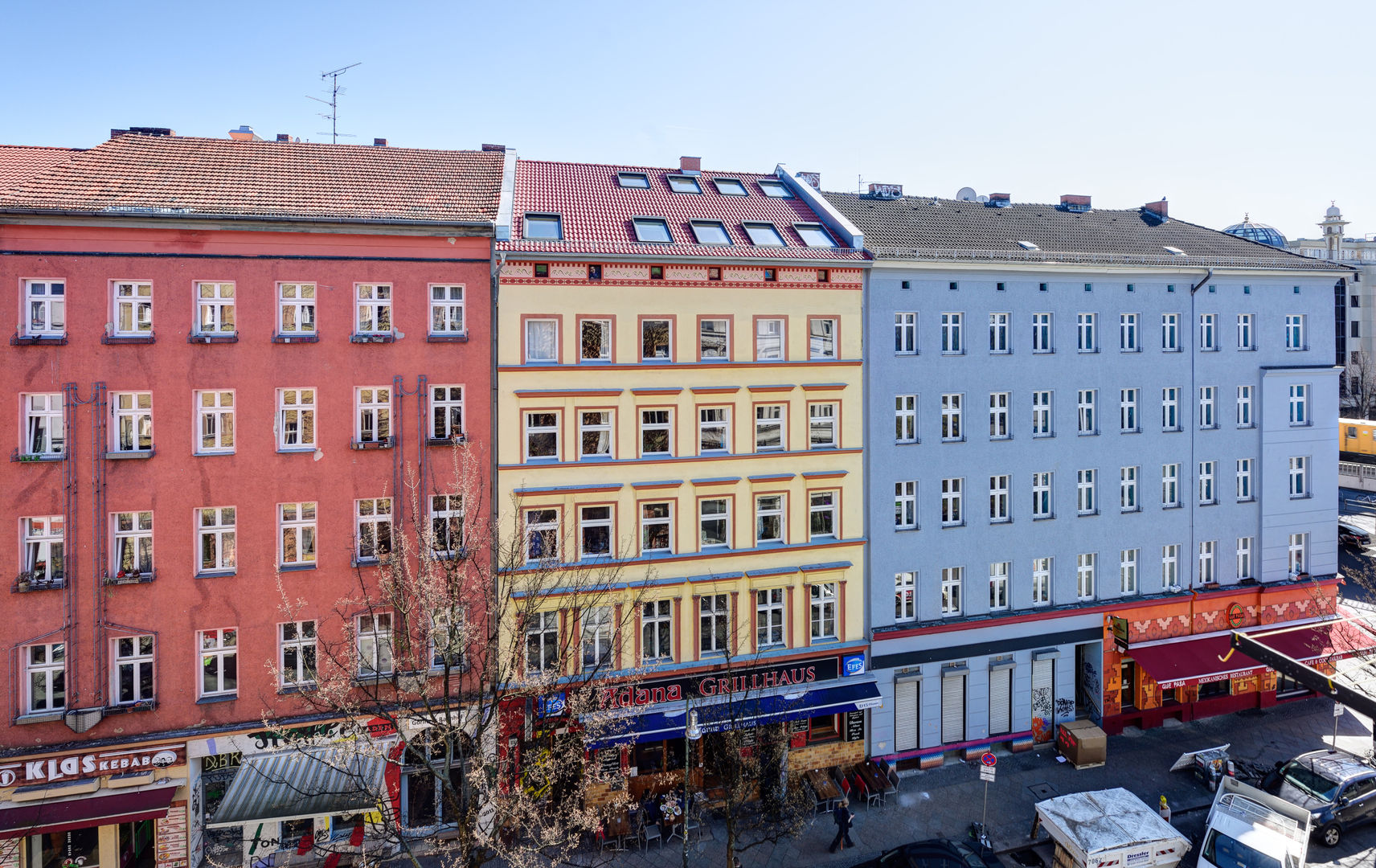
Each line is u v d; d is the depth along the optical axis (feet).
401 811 68.18
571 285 70.95
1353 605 116.06
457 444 68.03
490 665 61.52
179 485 63.36
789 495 77.20
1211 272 89.86
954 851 61.52
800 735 77.87
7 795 59.82
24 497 60.54
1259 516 93.97
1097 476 87.51
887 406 79.61
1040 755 83.35
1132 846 58.08
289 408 66.18
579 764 69.31
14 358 60.44
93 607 61.67
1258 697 92.79
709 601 75.72
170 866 62.80
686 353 74.23
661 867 65.87
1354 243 280.31
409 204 70.69
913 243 85.81
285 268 65.16
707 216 83.35
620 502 72.90
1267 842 59.11
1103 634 86.74
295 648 66.44
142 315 63.46
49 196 62.18
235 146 76.69
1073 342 86.12
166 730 63.16
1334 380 96.37
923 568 81.41
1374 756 80.23
